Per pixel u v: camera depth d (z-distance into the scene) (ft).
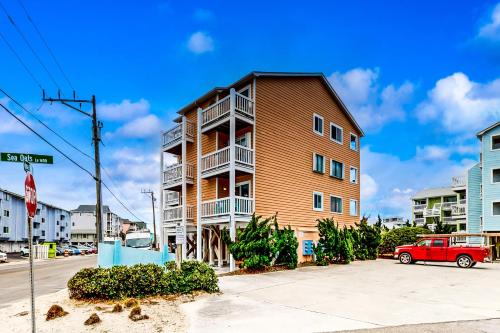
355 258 85.15
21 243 215.92
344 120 97.25
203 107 83.56
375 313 29.01
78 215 364.99
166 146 88.63
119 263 53.98
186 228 80.94
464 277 52.80
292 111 79.61
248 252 58.34
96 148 63.52
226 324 25.82
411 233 98.22
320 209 84.33
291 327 24.90
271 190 72.43
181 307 31.48
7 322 27.48
